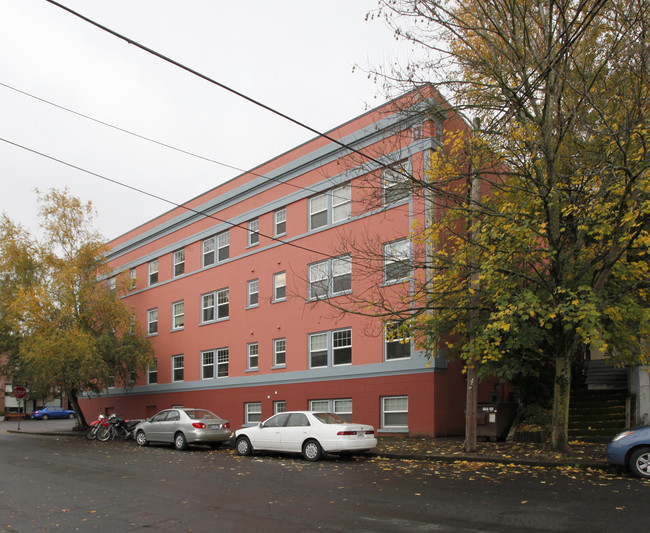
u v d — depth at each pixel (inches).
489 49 565.6
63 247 1223.5
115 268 1520.7
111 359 1218.0
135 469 552.1
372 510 341.4
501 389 914.1
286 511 344.8
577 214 484.4
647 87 473.7
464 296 548.1
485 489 399.5
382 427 820.6
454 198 554.9
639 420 631.8
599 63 547.5
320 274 939.3
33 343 1080.8
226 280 1152.2
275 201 1053.8
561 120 505.0
